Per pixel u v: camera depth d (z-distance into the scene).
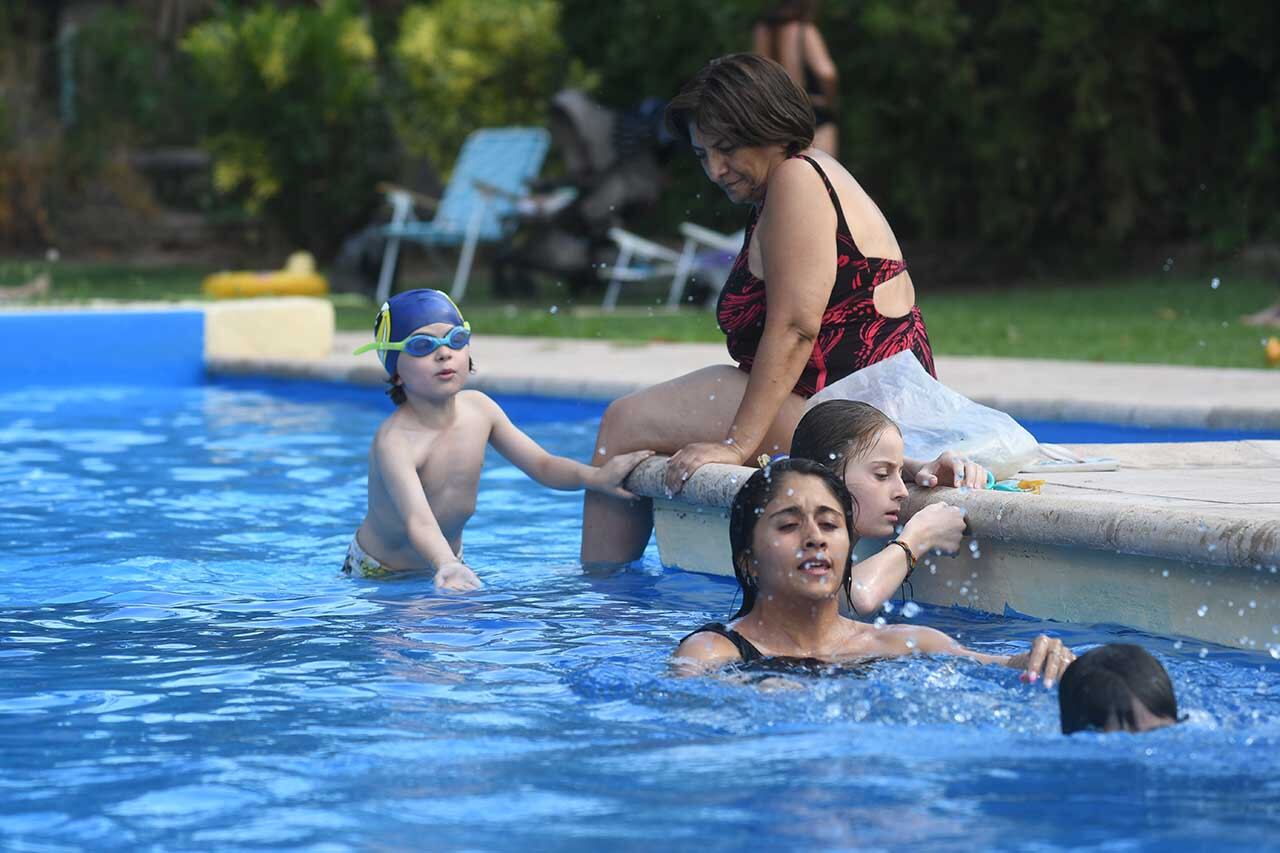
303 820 3.94
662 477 7.43
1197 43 27.20
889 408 7.20
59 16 41.34
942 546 6.38
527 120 31.88
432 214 32.88
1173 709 4.60
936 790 4.09
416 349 7.84
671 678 5.27
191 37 32.19
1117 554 5.89
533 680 5.38
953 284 28.78
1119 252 28.03
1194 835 3.72
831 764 4.34
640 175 24.61
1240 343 16.33
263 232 37.12
